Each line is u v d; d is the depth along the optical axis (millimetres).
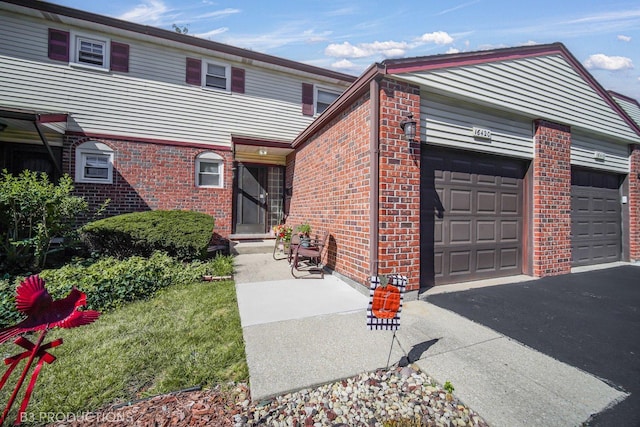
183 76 7746
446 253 4633
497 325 3096
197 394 2023
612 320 3221
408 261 3973
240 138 7230
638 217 6980
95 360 2414
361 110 4266
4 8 6141
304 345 2633
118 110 7105
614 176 6980
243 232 8609
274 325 3059
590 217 6480
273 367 2277
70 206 4898
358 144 4332
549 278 5090
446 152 4633
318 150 6082
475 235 4883
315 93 9289
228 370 2293
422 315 3387
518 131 5129
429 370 2262
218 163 8156
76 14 6484
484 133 4738
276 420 1796
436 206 4539
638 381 2125
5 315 3197
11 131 6328
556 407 1854
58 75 6594
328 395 2020
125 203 7148
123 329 2998
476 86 4469
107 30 6930
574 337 2818
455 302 3820
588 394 1978
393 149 3916
